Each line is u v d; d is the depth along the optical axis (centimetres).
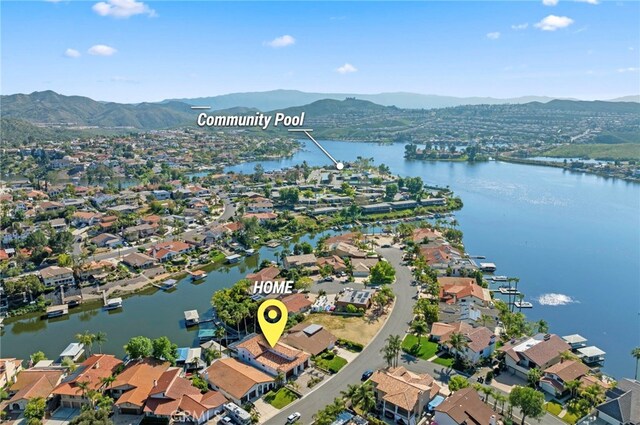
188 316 17025
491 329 15650
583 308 18562
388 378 12094
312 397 12225
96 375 12562
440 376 13212
